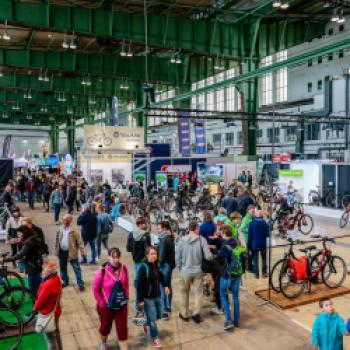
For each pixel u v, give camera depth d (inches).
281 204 540.4
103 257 424.5
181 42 892.6
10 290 254.1
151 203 647.1
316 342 181.8
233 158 1157.1
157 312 228.4
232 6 978.7
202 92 1013.8
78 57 1187.3
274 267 299.1
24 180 956.0
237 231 356.5
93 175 961.5
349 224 611.8
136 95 1571.1
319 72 1486.2
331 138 1379.2
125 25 838.5
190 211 651.5
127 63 1250.6
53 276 208.8
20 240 281.6
